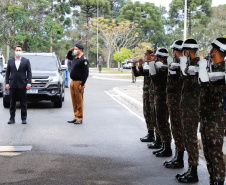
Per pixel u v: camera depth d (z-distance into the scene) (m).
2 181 5.36
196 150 5.31
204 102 4.53
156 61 6.46
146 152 7.14
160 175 5.68
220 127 4.47
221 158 4.54
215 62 4.39
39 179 5.45
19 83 10.11
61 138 8.41
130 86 24.61
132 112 12.96
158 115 6.63
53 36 45.25
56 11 58.69
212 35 71.25
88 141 8.12
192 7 75.69
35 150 7.26
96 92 20.95
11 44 43.41
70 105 14.73
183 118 5.31
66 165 6.21
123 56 50.78
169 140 6.75
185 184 5.25
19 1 42.84
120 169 5.99
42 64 14.37
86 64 10.30
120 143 7.95
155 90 6.55
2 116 11.59
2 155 6.87
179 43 5.61
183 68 5.14
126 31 68.38
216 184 4.54
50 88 13.30
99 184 5.23
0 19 42.06
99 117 11.73
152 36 83.69
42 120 10.94
